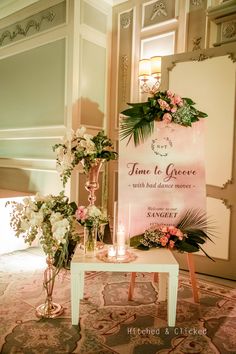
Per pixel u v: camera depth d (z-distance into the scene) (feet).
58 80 13.10
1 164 15.64
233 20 9.89
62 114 13.02
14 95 15.11
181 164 7.65
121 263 6.66
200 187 7.63
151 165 7.70
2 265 10.71
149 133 7.66
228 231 10.02
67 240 6.93
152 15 12.53
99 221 7.17
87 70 13.02
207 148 10.22
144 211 7.71
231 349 6.19
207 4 11.05
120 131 7.75
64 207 6.98
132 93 13.30
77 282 6.79
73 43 12.32
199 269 10.53
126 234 7.72
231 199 9.94
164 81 10.79
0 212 11.38
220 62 9.84
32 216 6.75
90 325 6.97
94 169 8.55
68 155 7.81
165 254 7.23
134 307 7.84
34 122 14.25
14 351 6.00
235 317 7.45
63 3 12.70
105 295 8.50
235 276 9.96
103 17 13.52
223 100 9.89
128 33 13.34
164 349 6.15
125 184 7.73
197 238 7.72
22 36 14.51
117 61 13.74
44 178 13.73
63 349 6.09
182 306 7.96
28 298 8.21
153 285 9.23
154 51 12.55
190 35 11.50
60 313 7.41
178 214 7.70
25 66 14.48
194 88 10.30
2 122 15.74
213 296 8.61
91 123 13.41
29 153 14.48
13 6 14.52
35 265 10.75
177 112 7.50
